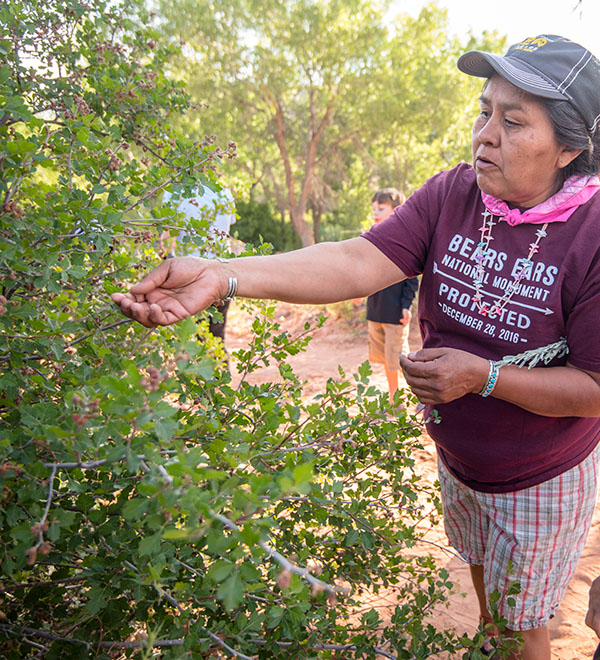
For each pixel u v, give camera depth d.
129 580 1.34
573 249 1.68
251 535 0.94
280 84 20.34
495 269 1.79
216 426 1.53
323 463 1.89
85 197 1.62
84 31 2.21
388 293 5.04
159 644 1.37
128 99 2.13
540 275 1.72
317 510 1.77
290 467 1.55
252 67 20.06
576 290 1.68
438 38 21.39
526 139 1.61
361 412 1.90
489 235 1.80
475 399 1.86
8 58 1.92
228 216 3.39
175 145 2.04
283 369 2.03
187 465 1.02
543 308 1.73
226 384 1.85
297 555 1.60
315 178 25.17
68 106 2.00
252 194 24.62
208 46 19.31
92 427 1.16
